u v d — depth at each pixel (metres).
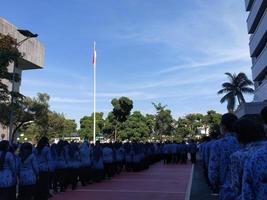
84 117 78.56
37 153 13.19
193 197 14.59
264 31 46.38
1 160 10.01
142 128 62.84
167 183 19.94
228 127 6.11
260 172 3.50
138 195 15.45
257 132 4.16
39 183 13.02
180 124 92.12
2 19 57.41
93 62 46.72
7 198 10.06
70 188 17.67
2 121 34.56
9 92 27.31
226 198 5.72
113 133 62.72
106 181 21.05
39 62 69.75
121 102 61.22
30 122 48.09
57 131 68.25
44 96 47.81
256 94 53.97
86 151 18.61
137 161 27.30
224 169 5.96
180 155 37.66
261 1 47.53
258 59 51.88
